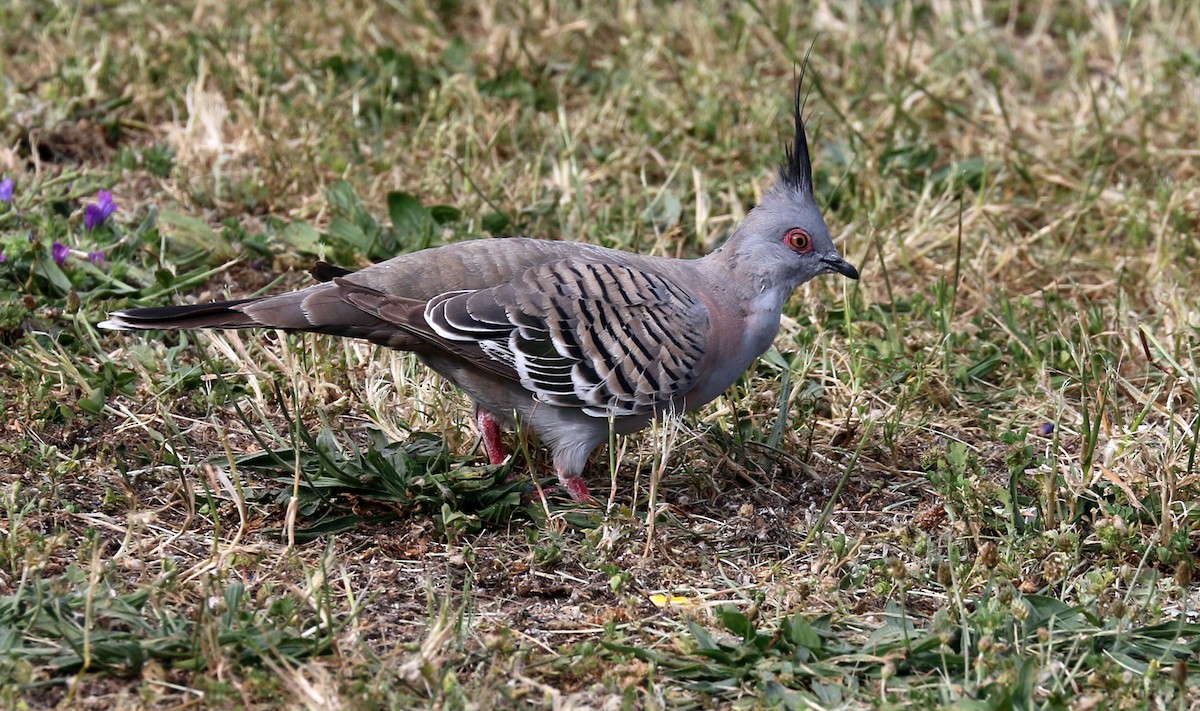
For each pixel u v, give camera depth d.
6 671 7.25
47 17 16.50
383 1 17.27
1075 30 18.31
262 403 10.48
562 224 13.34
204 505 9.23
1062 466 10.09
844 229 13.66
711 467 10.18
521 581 8.68
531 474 9.68
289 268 12.58
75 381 10.43
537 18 17.20
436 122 15.09
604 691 7.52
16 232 12.26
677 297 9.54
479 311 9.14
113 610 7.73
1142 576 8.91
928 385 11.23
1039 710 7.36
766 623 8.27
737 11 17.66
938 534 9.42
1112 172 15.11
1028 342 11.89
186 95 14.78
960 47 17.34
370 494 9.24
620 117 15.15
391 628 8.05
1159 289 12.72
